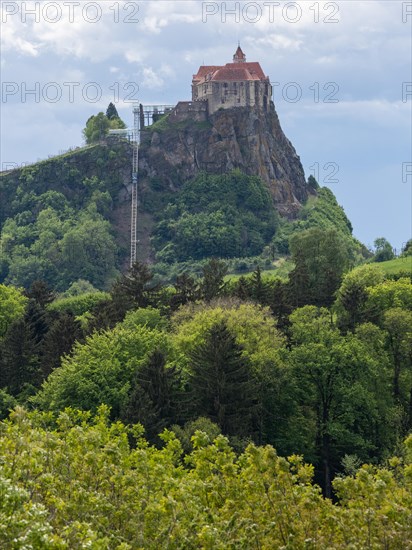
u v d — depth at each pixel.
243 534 122.31
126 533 125.62
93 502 124.25
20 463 127.88
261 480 132.50
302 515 128.12
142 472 138.12
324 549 121.75
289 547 121.62
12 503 102.06
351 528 125.12
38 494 127.06
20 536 99.25
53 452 137.75
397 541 121.44
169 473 143.38
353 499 134.88
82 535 108.12
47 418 180.00
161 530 123.62
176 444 168.38
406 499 131.25
